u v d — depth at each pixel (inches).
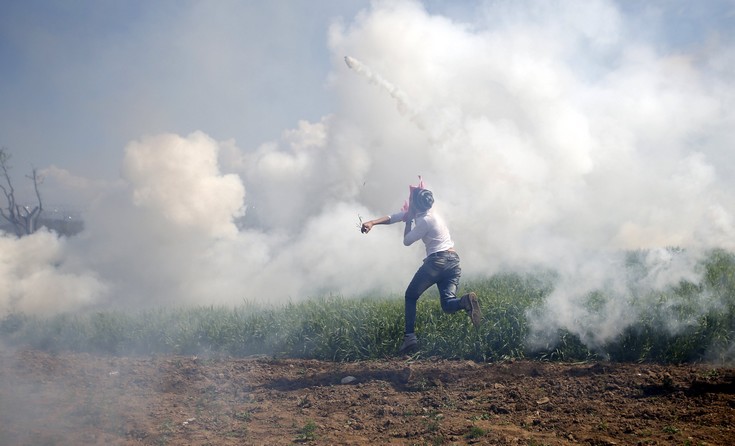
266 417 236.5
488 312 324.5
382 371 284.8
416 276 286.8
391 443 198.2
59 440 215.5
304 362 320.5
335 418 230.2
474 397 243.0
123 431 223.6
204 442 209.6
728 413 199.6
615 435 191.5
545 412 220.7
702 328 276.8
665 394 225.8
